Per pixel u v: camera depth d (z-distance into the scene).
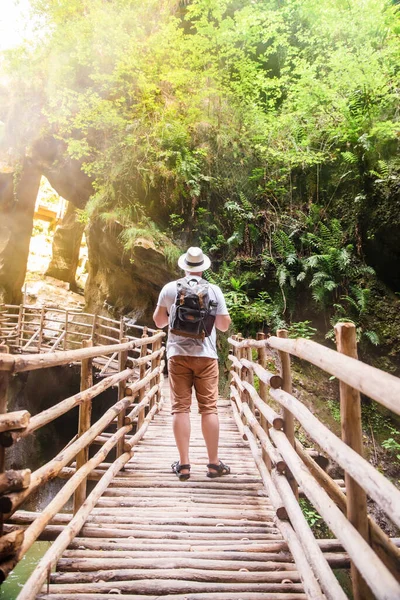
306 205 9.63
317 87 9.49
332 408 7.45
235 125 10.39
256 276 9.33
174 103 10.54
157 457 4.11
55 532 2.42
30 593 1.72
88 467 2.54
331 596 1.33
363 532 1.41
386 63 9.15
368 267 8.61
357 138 8.97
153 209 10.05
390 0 10.54
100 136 10.95
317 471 2.19
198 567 2.13
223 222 9.98
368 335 7.99
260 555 2.26
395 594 0.87
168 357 3.31
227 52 10.66
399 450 6.82
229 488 3.33
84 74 11.34
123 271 11.12
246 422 4.97
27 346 11.48
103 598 1.82
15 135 13.33
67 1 11.12
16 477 1.47
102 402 10.74
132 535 2.48
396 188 8.30
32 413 11.29
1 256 15.84
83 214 11.05
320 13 10.61
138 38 10.98
